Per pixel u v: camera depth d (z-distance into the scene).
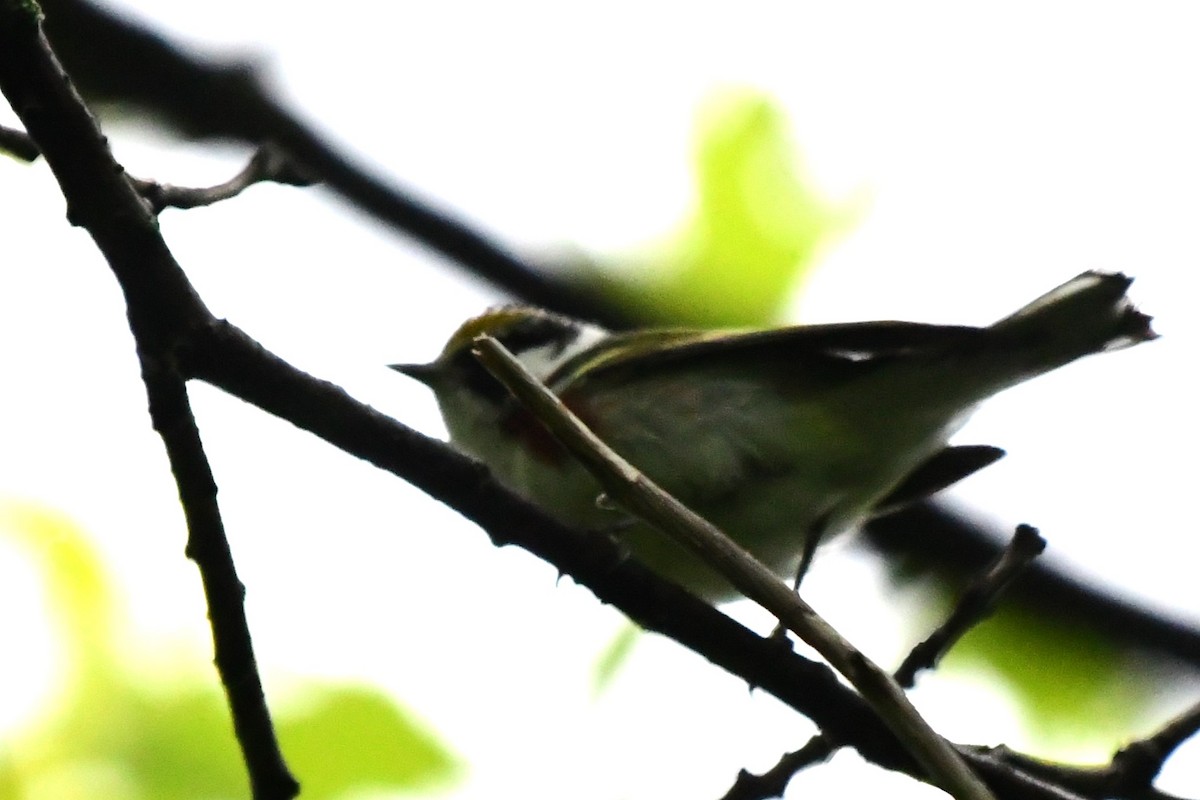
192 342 6.75
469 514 7.61
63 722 9.77
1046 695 10.95
